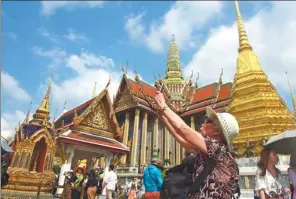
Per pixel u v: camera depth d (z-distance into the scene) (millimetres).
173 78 60875
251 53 25516
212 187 2320
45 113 16516
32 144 14742
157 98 2834
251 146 19047
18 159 14039
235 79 25312
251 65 24359
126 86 47562
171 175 2662
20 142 14398
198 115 47312
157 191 6742
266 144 4941
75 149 18219
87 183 11125
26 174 13867
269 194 4676
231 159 2494
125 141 42969
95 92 41781
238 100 23297
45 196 13539
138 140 45156
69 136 16922
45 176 14562
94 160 21891
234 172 2455
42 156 15609
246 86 23188
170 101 50844
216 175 2365
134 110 45969
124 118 48531
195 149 2682
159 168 7199
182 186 2514
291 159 4266
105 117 20297
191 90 54375
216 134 2695
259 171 4949
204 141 2486
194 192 2373
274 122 19438
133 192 17094
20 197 12719
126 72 43094
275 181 4766
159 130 47875
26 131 14922
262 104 20703
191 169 2652
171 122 2619
